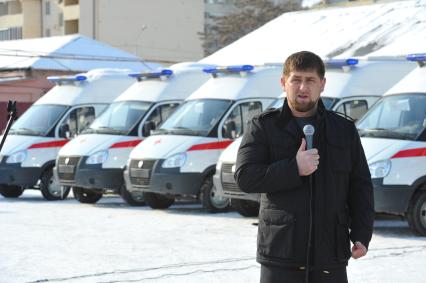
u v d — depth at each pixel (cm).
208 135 1831
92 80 2289
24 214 1823
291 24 3144
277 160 565
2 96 4150
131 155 1900
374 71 1731
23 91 4147
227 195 1688
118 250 1304
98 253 1275
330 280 563
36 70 4122
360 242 568
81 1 7506
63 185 2083
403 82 1559
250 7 7138
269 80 1883
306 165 541
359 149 583
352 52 2633
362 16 2955
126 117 2075
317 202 557
